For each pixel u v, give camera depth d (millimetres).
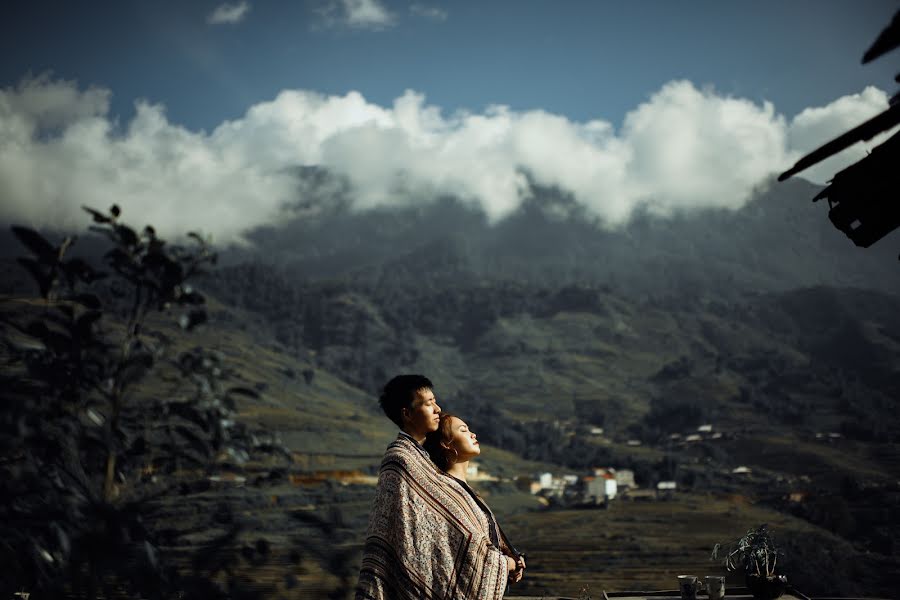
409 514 2730
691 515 107812
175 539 2041
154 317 2652
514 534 97625
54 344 2348
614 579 70188
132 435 2367
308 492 85375
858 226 2594
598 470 143125
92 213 2547
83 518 2043
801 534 88312
